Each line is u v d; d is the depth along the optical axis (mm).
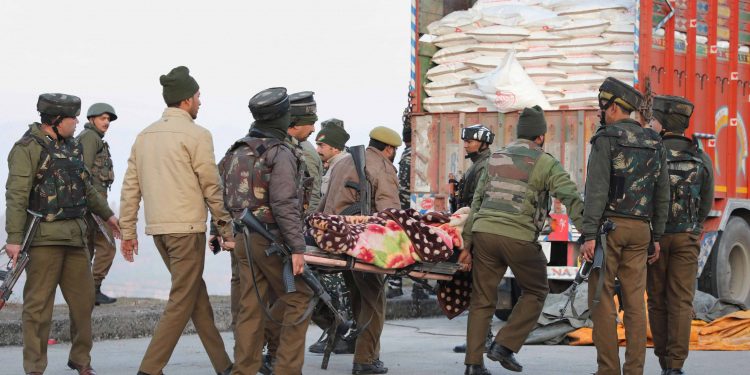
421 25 11172
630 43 10172
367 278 7277
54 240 6617
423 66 11117
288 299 6070
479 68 10625
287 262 5914
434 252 6883
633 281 6410
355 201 7574
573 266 9891
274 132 6074
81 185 6785
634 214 6328
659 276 7176
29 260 6613
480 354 7031
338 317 6113
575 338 9148
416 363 8008
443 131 10648
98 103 10031
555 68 10359
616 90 6453
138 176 6609
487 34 10625
